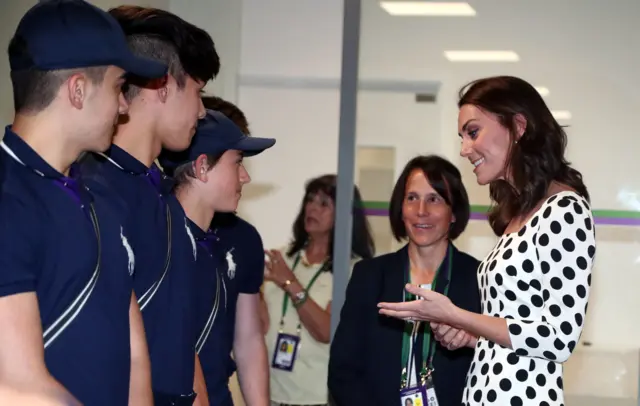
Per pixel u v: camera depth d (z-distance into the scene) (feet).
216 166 7.77
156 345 6.42
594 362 11.51
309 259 13.32
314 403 12.78
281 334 12.94
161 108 6.49
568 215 7.47
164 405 6.47
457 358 9.59
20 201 4.90
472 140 8.20
